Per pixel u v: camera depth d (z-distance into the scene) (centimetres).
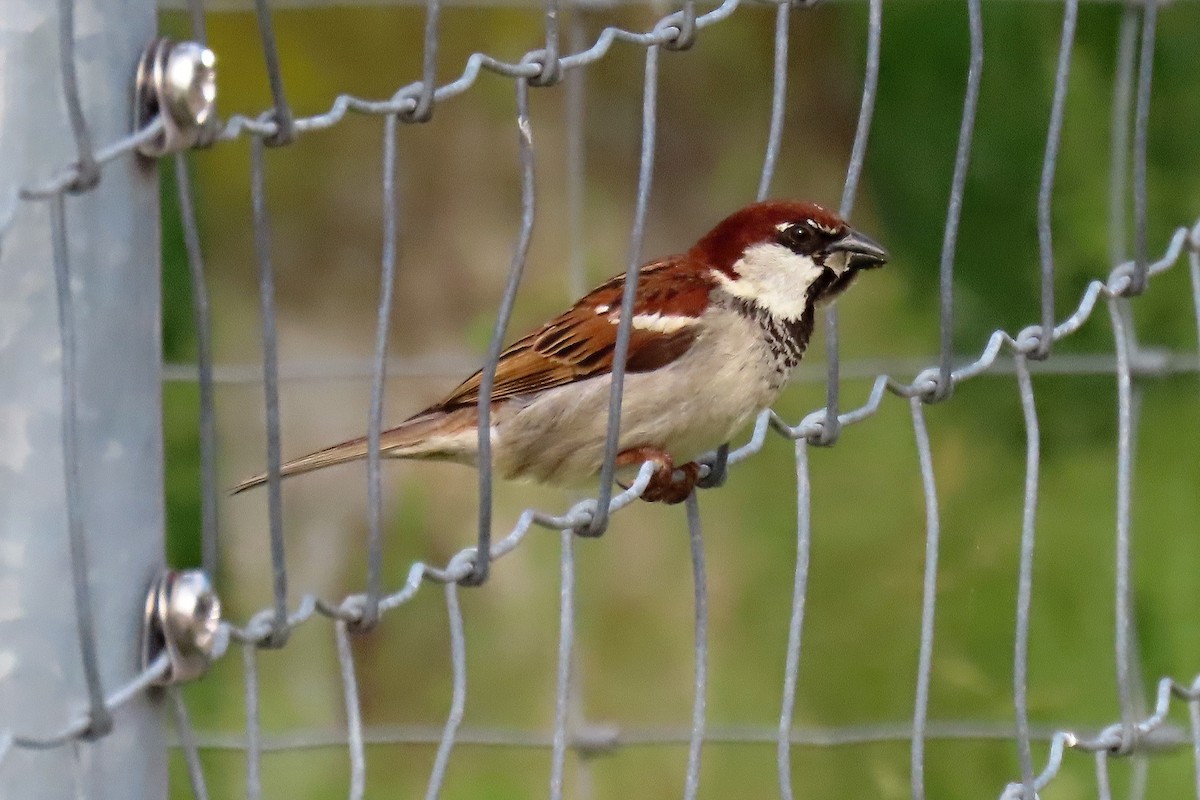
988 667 895
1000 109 977
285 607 369
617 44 1103
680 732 677
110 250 339
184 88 333
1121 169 662
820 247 631
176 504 828
